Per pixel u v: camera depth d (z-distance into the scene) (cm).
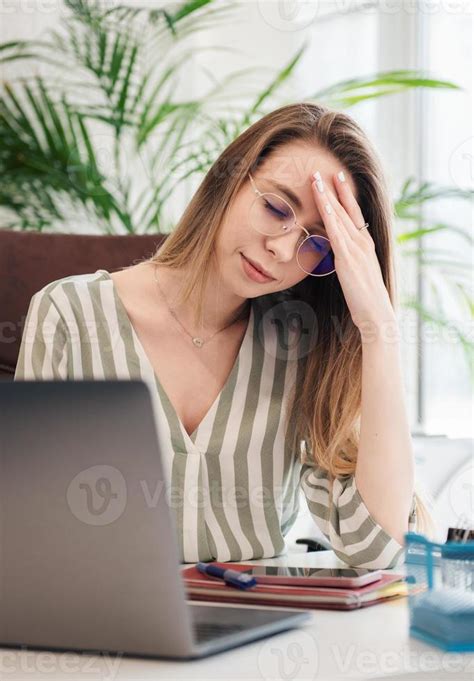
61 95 284
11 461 72
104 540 72
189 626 71
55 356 127
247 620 81
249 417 133
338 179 131
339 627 84
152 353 132
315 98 254
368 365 126
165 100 281
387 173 138
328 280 138
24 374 127
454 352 267
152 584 71
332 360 135
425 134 276
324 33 292
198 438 129
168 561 71
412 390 272
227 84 303
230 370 134
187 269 132
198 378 133
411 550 88
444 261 262
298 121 130
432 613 78
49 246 170
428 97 275
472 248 266
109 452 70
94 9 278
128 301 133
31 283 168
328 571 99
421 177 277
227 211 128
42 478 72
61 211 287
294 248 128
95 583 73
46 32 292
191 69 305
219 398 132
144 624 72
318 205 127
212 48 296
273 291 130
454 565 81
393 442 123
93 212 281
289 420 135
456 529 94
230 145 131
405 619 87
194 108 277
